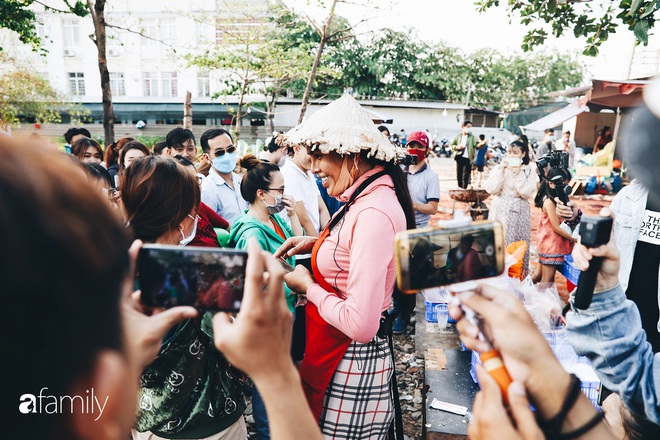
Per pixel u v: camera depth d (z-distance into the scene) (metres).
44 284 0.40
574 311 1.11
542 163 4.55
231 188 4.01
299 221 3.85
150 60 27.36
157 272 0.90
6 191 0.40
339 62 36.53
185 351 1.51
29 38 10.65
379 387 1.97
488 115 41.97
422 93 40.31
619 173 13.72
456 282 0.84
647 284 2.22
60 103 18.11
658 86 0.87
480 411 0.71
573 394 0.75
